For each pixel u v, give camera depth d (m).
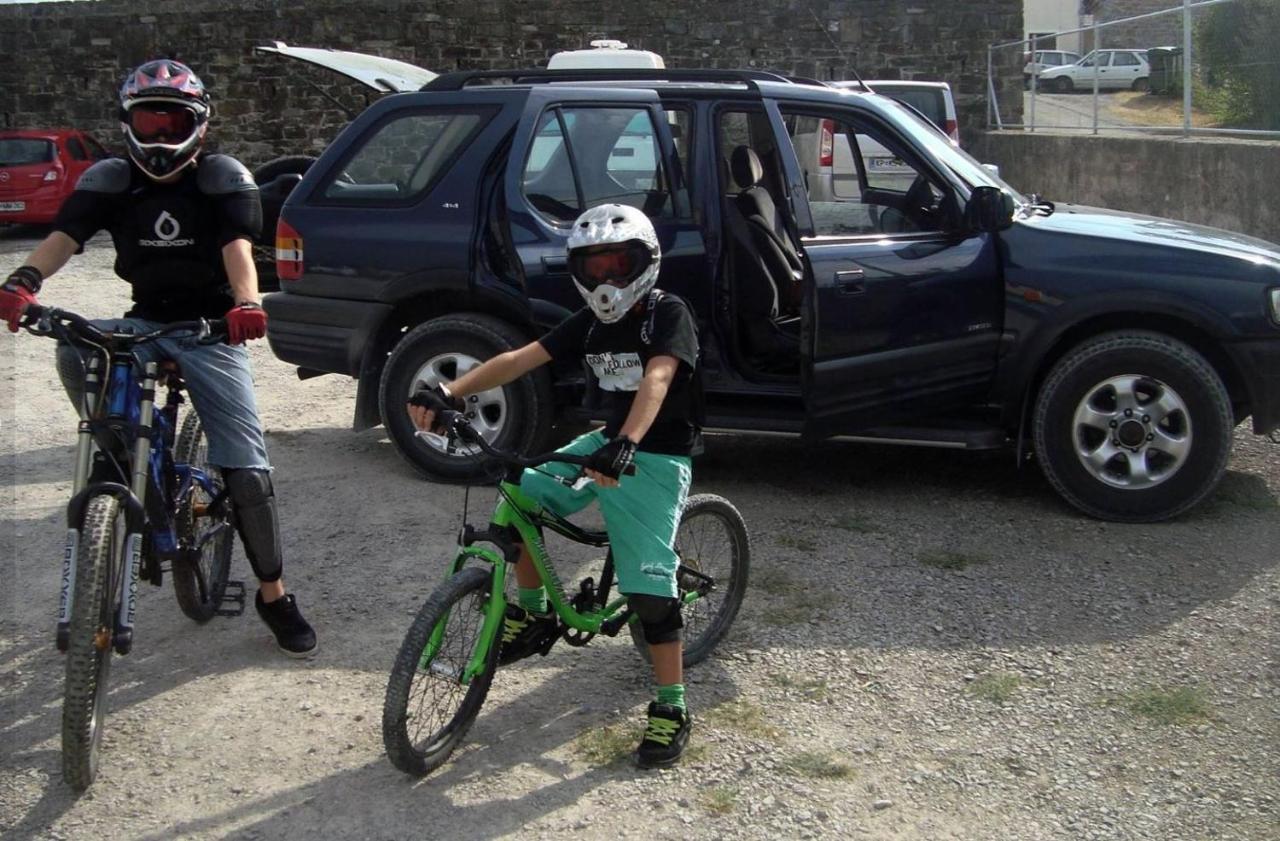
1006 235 6.09
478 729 4.07
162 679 4.42
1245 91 12.80
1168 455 5.85
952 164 6.29
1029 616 4.92
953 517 6.05
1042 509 6.17
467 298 6.48
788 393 6.20
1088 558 5.51
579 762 3.88
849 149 6.22
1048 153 16.84
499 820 3.58
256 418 4.38
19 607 5.05
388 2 21.28
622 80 6.59
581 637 4.14
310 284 6.62
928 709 4.21
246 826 3.55
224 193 4.14
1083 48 20.12
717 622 4.59
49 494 6.43
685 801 3.67
